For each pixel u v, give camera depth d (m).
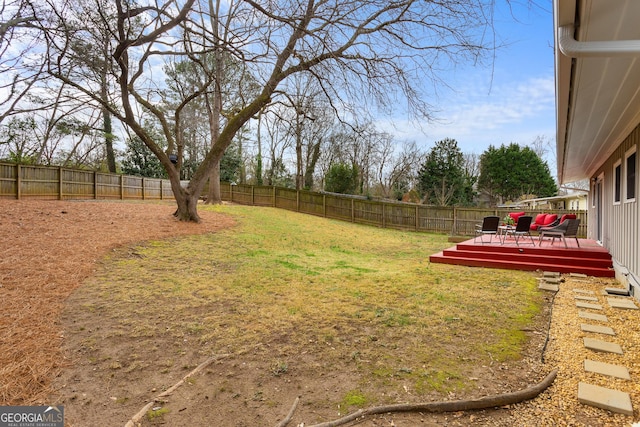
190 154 26.33
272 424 2.23
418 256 9.67
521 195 35.38
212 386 2.69
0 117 7.41
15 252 5.52
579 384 2.56
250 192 21.09
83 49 6.07
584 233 14.84
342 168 27.53
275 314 4.20
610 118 4.88
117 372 2.87
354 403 2.42
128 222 9.05
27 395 2.52
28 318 3.67
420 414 2.29
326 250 10.27
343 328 3.78
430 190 34.19
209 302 4.57
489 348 3.24
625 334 3.54
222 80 10.48
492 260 7.66
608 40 2.67
